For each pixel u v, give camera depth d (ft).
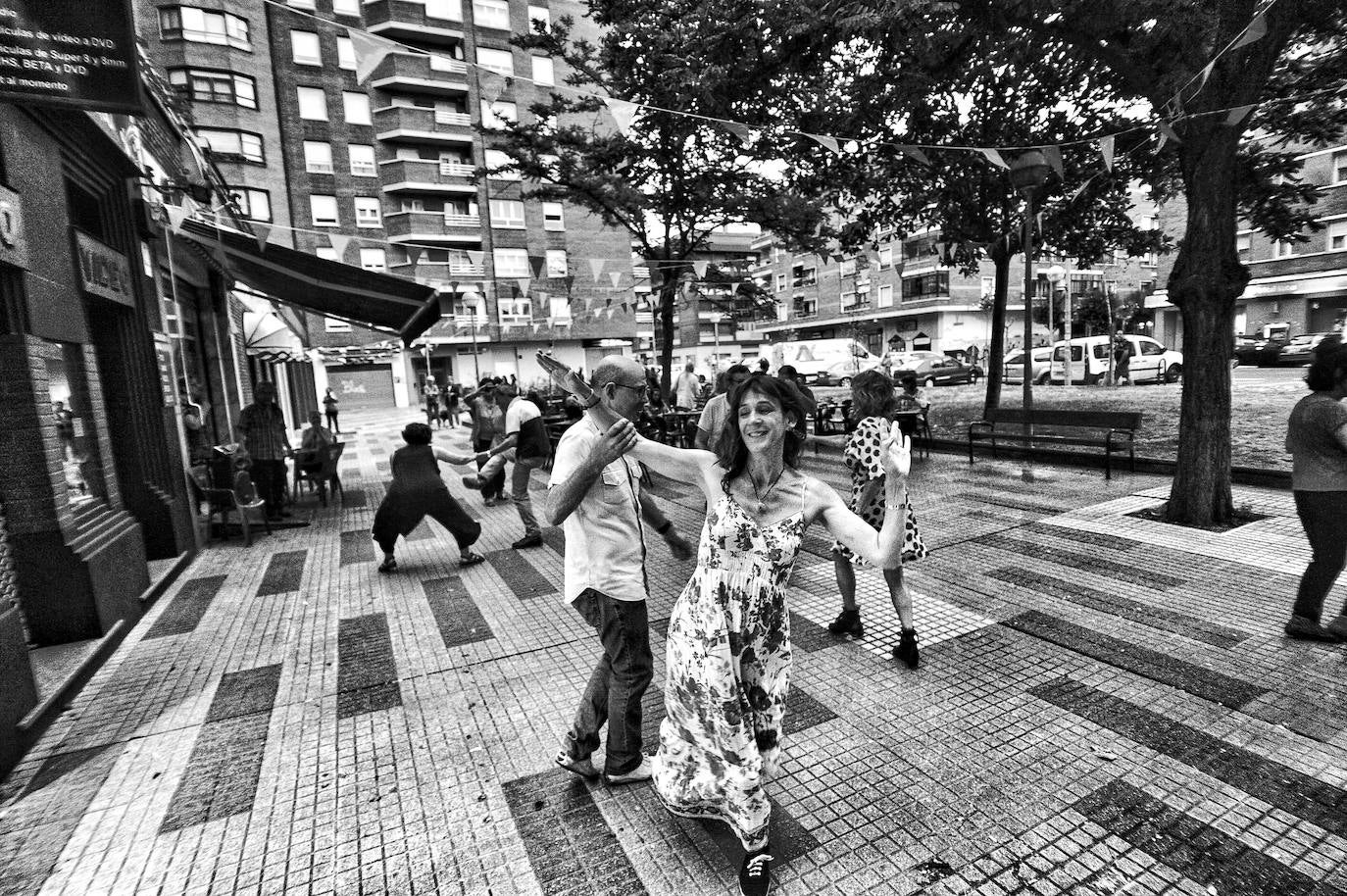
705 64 26.43
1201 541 19.31
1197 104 19.61
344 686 13.37
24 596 14.60
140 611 17.58
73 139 18.06
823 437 45.78
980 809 8.96
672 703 7.98
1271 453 30.17
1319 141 32.73
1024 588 16.63
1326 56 28.71
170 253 28.35
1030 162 29.96
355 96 110.52
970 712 11.32
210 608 18.28
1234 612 14.52
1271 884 7.54
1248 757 9.75
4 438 14.40
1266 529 19.94
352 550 24.18
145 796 10.00
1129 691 11.68
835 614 15.92
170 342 25.25
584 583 9.02
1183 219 94.43
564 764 9.69
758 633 7.68
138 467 21.58
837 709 11.62
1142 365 76.59
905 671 12.89
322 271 29.22
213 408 40.52
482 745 11.03
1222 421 20.63
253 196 101.65
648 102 34.68
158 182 25.49
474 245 120.67
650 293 45.27
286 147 106.63
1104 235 47.32
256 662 14.66
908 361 95.66
